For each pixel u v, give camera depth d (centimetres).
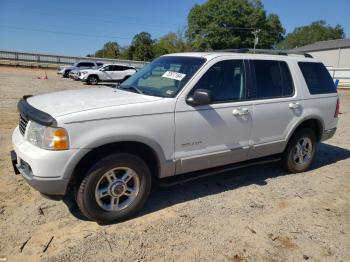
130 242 325
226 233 350
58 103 349
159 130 358
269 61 473
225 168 445
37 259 294
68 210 377
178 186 462
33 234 329
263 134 459
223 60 420
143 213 382
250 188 470
